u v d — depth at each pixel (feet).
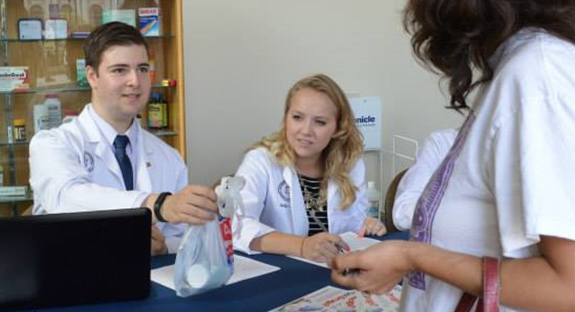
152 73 10.16
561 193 2.25
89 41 7.13
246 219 6.31
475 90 2.66
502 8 2.34
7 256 4.24
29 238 4.24
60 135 6.89
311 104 7.11
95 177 7.05
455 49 2.47
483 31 2.40
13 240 4.21
